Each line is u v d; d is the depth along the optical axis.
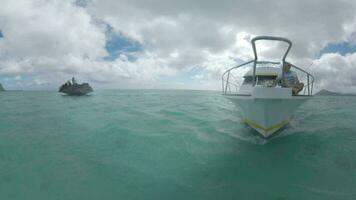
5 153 4.57
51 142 5.38
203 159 4.41
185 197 3.07
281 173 3.83
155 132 6.25
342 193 3.16
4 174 3.62
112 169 3.88
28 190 3.16
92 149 4.88
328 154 4.70
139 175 3.68
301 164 4.19
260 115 5.70
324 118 9.30
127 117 8.73
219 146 5.21
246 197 3.09
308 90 6.71
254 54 5.39
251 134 6.28
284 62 5.63
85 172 3.75
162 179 3.57
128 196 3.08
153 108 11.98
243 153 4.80
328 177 3.65
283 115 5.91
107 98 21.67
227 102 16.31
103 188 3.26
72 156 4.46
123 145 5.16
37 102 16.80
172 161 4.28
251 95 5.63
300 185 3.41
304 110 12.49
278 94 5.24
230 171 3.90
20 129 6.73
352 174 3.73
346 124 7.87
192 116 9.02
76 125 7.31
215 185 3.41
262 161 4.36
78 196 3.04
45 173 3.69
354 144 5.34
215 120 8.17
